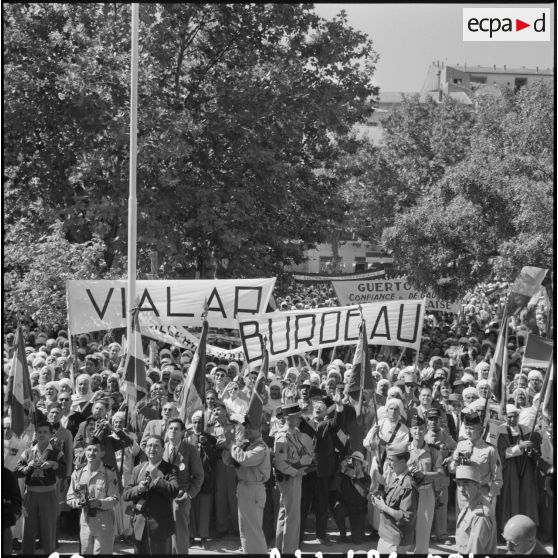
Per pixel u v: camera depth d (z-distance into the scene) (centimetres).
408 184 6738
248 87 3525
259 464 1390
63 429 1443
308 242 3869
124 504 1511
